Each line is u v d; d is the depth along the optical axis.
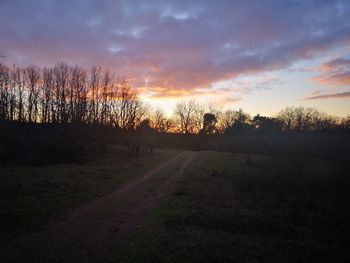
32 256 8.98
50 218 12.59
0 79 56.81
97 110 63.75
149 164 35.91
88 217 13.14
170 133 105.88
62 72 61.38
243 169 32.38
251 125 90.69
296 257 9.91
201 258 9.20
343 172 20.59
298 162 24.88
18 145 31.67
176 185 22.16
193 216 13.60
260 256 9.75
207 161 43.25
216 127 110.00
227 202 17.05
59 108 58.59
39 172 23.02
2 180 18.31
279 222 13.44
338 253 10.53
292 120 92.31
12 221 11.46
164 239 10.61
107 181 21.77
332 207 16.38
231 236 11.45
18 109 57.78
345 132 48.25
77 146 36.94
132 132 61.16
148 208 15.17
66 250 9.52
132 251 9.50
